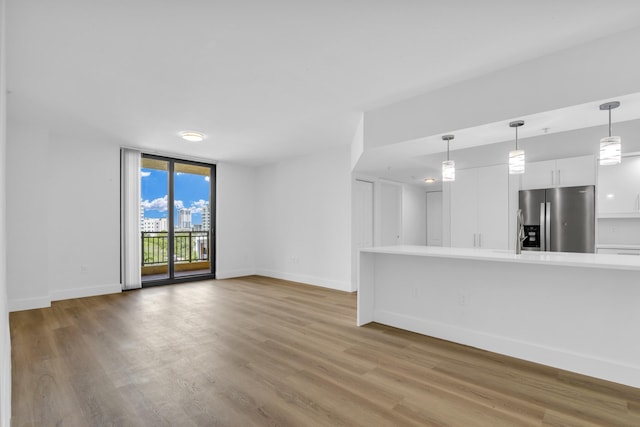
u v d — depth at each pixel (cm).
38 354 268
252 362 256
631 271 222
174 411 190
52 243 448
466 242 549
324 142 507
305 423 179
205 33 220
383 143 348
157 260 712
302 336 315
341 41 230
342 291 525
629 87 215
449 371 242
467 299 297
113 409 191
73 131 439
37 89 306
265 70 272
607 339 230
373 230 603
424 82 292
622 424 178
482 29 216
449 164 339
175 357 264
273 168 662
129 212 519
